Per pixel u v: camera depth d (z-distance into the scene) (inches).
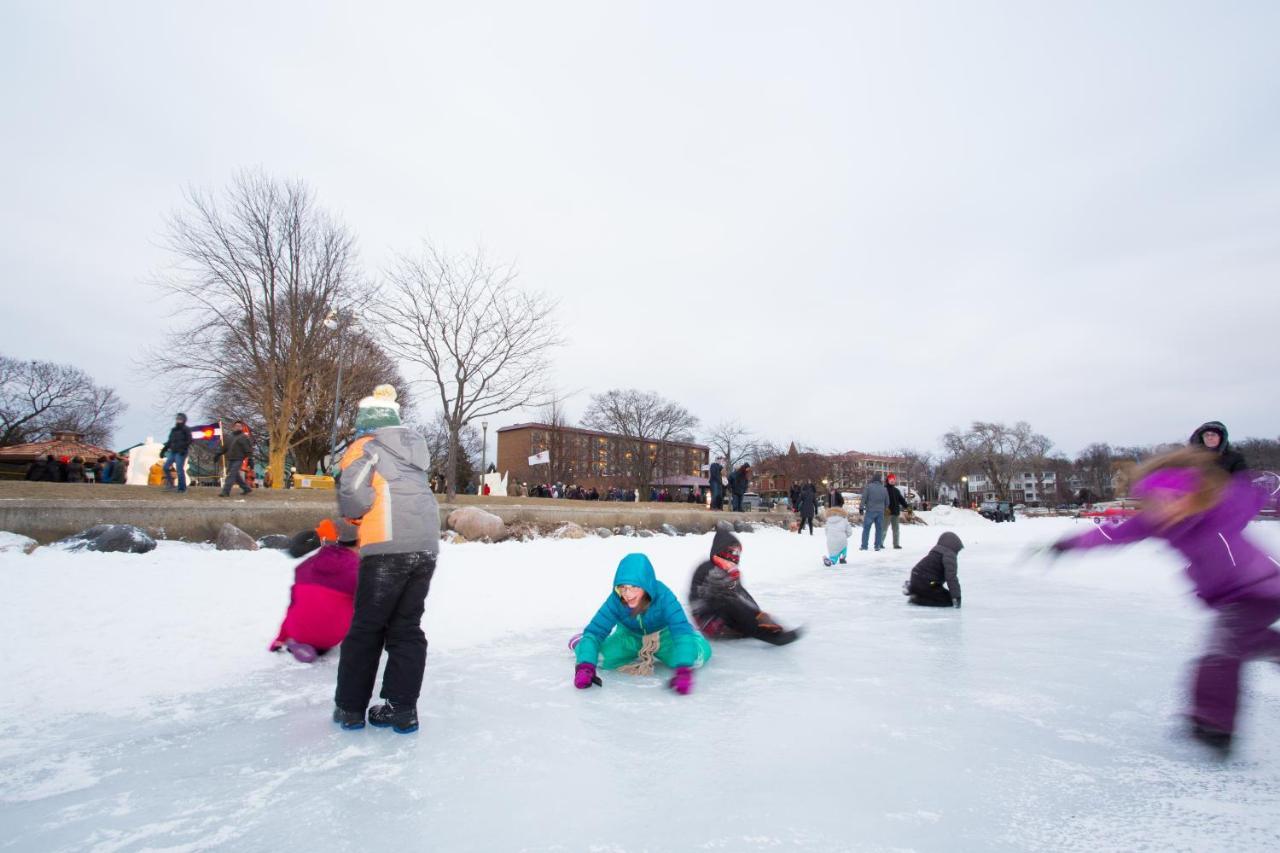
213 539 422.0
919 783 91.5
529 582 291.3
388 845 74.4
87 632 173.2
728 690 140.4
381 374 1111.0
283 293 851.4
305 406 1002.1
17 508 359.6
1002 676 151.7
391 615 118.0
